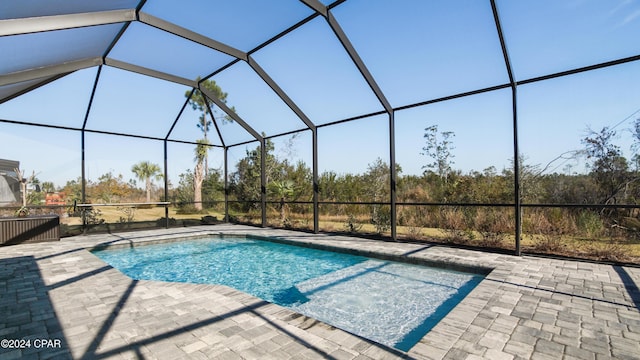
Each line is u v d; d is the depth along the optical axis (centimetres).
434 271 514
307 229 902
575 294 342
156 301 336
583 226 609
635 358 218
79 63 590
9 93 609
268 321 283
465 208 790
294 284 517
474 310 302
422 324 357
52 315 300
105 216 1252
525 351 227
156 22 535
